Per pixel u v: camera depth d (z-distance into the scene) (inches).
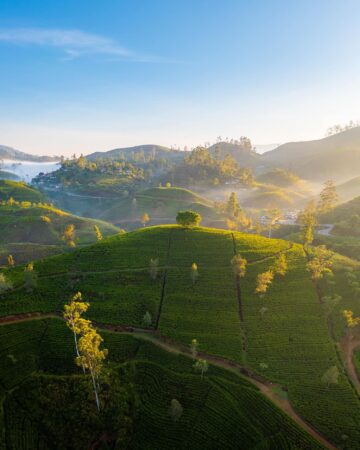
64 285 4057.6
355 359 3127.5
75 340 3041.3
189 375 2987.2
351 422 2556.6
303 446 2383.1
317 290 4047.7
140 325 3523.6
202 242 5162.4
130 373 2977.4
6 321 3405.5
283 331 3452.3
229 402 2728.8
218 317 3651.6
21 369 2898.6
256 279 4234.7
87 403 2647.6
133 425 2596.0
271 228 7573.8
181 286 4143.7
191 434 2522.1
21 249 7746.1
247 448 2417.6
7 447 2330.2
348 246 5378.9
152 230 5600.4
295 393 2805.1
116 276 4269.2
